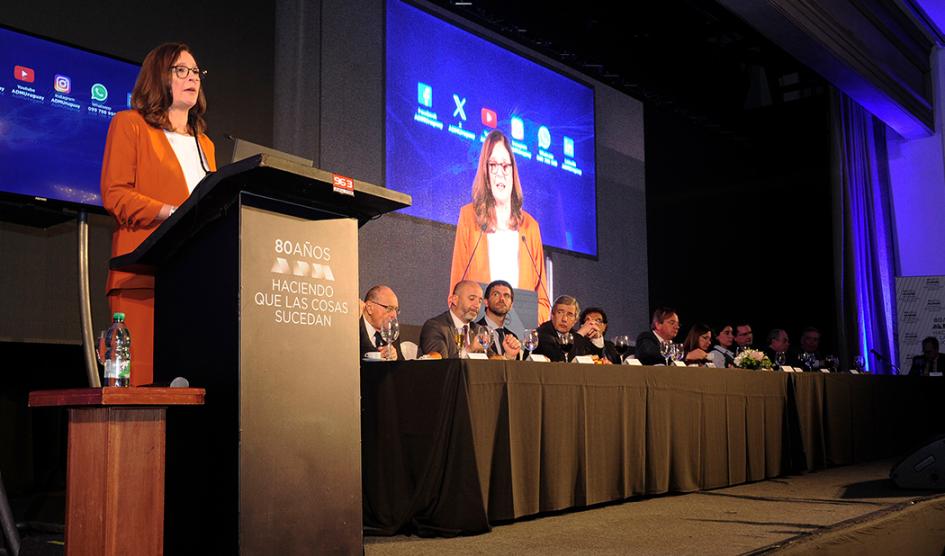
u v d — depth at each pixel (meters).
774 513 2.68
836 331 7.99
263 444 1.43
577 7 6.39
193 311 1.52
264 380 1.45
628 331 7.06
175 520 1.51
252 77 4.45
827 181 8.33
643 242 7.33
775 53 7.90
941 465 3.25
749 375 3.63
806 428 3.98
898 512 2.67
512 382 2.46
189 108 2.08
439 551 2.04
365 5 5.17
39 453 3.26
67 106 3.51
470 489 2.29
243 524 1.39
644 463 2.96
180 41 4.12
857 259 8.02
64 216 2.89
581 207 6.64
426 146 5.48
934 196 8.16
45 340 3.44
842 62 6.44
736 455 3.47
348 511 1.55
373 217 1.74
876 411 4.66
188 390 1.40
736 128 8.34
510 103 6.13
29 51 3.41
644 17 6.89
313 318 1.55
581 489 2.67
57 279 3.59
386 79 5.26
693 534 2.26
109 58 3.65
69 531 1.37
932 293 7.69
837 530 2.29
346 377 1.59
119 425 1.36
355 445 1.59
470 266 5.67
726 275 8.76
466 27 5.84
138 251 1.54
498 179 5.95
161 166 1.99
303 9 4.74
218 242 1.50
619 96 7.23
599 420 2.78
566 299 3.97
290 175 1.44
